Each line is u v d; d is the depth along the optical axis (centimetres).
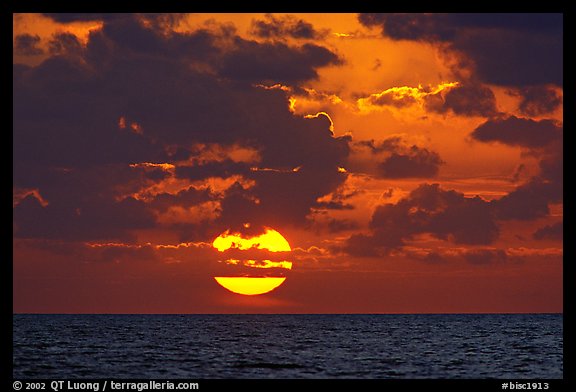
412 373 18350
